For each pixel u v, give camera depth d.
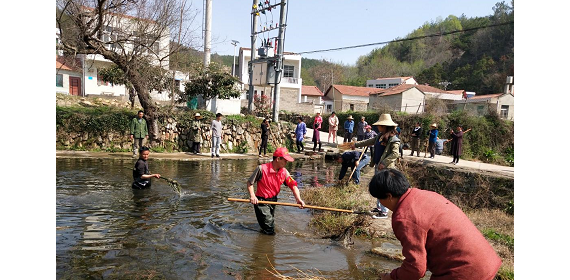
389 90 34.88
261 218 5.34
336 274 4.14
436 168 12.43
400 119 20.59
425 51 75.44
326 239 5.31
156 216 5.80
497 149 18.95
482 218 8.28
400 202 2.49
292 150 17.88
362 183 9.86
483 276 2.21
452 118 19.62
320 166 13.52
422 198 2.43
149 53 14.59
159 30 13.98
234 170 11.16
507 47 49.84
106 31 13.80
